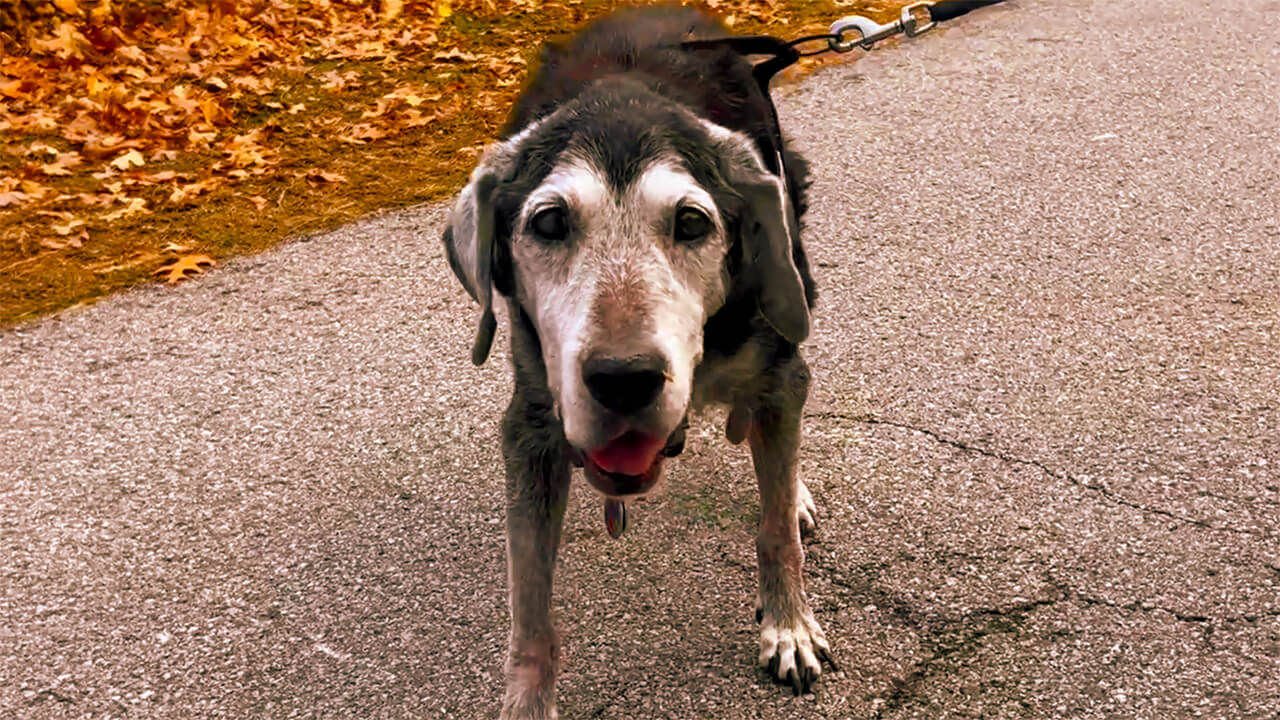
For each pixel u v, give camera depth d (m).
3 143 2.26
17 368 1.58
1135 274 1.63
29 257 1.86
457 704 1.08
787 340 0.99
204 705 1.09
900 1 2.87
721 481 1.31
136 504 1.33
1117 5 2.77
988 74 2.37
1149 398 1.39
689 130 0.94
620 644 1.13
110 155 2.22
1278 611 1.11
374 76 2.57
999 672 1.07
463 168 2.10
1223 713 1.02
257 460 1.39
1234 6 2.72
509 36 2.78
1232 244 1.68
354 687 1.10
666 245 0.90
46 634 1.17
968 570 1.17
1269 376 1.41
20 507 1.34
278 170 2.12
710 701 1.07
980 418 1.38
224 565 1.24
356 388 1.51
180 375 1.55
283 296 1.72
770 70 1.17
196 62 2.64
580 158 0.92
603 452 0.90
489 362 1.54
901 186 1.92
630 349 0.85
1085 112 2.16
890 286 1.64
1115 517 1.22
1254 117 2.10
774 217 0.95
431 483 1.34
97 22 2.72
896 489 1.28
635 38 1.11
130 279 1.78
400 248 1.83
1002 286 1.62
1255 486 1.25
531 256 0.91
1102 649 1.08
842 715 1.04
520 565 1.02
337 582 1.22
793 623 1.09
